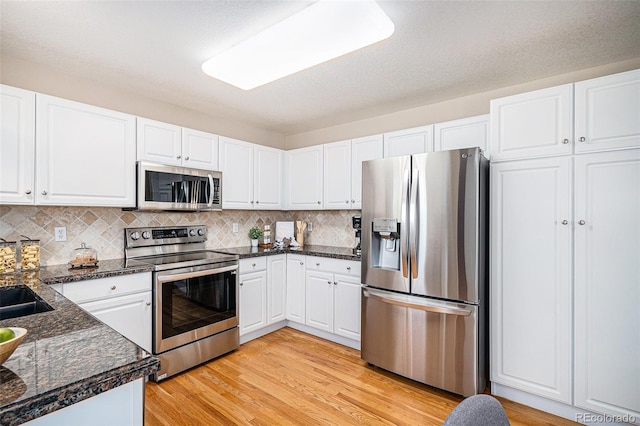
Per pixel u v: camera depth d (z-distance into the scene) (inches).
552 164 77.5
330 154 134.2
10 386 27.3
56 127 82.4
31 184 78.3
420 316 90.4
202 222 129.8
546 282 78.3
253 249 136.5
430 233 88.7
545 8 63.0
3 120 74.2
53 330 41.3
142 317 90.0
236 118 135.9
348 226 144.0
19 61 84.6
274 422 75.1
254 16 65.2
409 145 112.3
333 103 117.3
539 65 87.7
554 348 77.2
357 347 117.4
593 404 72.5
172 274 95.9
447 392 88.7
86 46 77.5
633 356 68.6
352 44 68.1
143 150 99.7
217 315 108.0
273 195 144.0
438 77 95.0
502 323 84.3
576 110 74.5
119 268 87.6
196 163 113.6
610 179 70.9
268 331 132.9
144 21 67.0
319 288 125.0
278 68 79.0
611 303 70.9
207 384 91.7
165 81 98.0
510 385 83.0
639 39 74.5
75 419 30.2
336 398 85.4
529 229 80.5
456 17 65.9
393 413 79.0
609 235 71.1
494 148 85.7
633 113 68.5
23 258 83.7
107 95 101.9
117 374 30.9
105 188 91.4
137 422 34.0
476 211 82.1
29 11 63.3
